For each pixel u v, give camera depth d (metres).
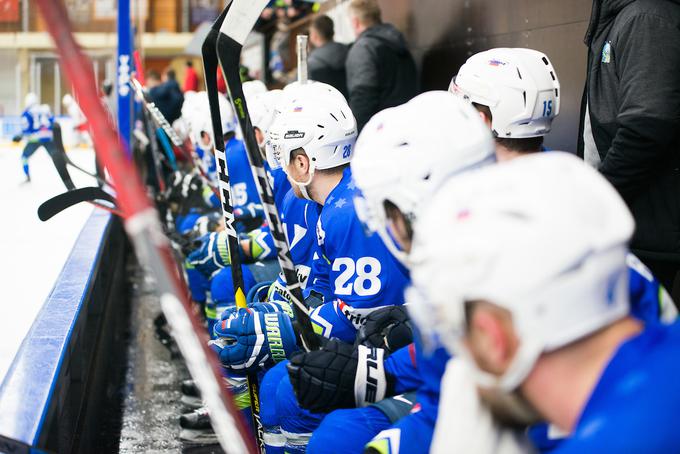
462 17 8.60
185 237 7.21
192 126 6.99
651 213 4.52
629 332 1.57
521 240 1.52
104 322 7.54
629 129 4.38
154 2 44.56
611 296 1.56
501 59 4.11
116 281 10.09
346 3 12.96
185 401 6.36
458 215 1.60
